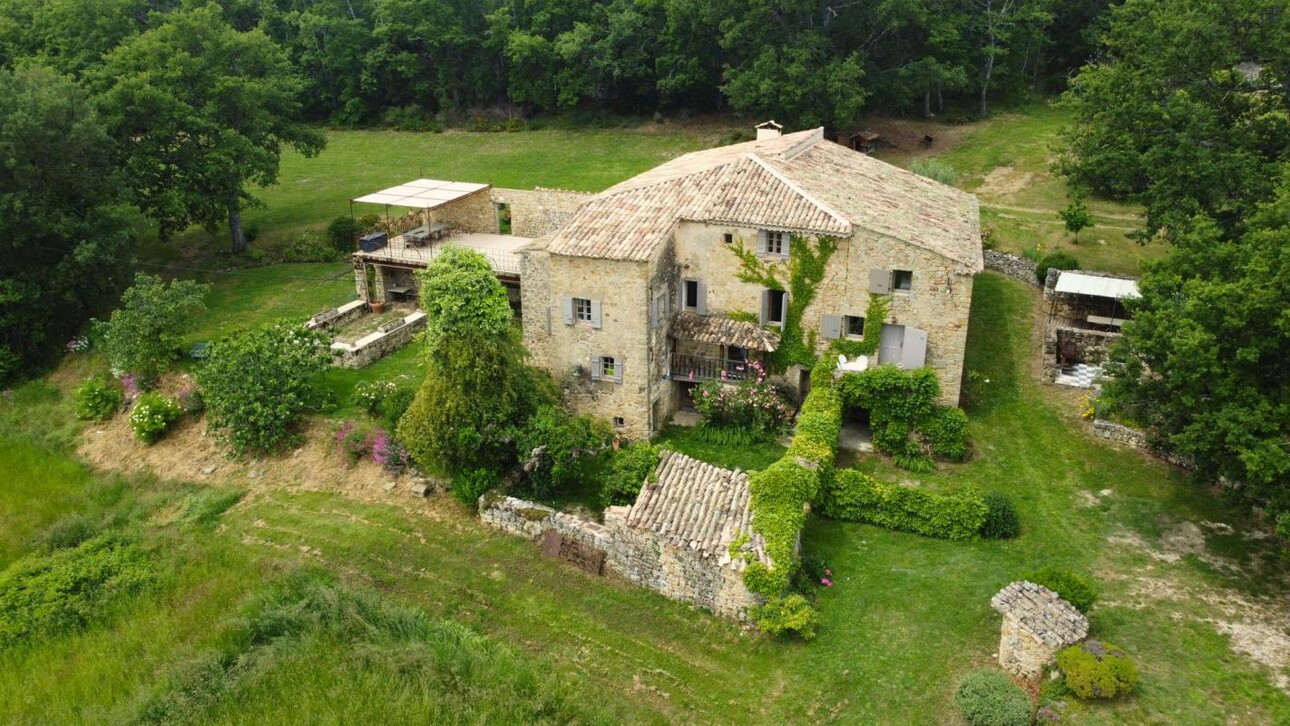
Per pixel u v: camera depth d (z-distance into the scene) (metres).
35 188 42.38
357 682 24.05
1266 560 26.72
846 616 25.67
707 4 66.56
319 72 87.19
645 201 35.41
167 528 32.06
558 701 23.38
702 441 34.53
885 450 33.50
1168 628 24.17
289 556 29.89
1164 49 38.12
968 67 69.38
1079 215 47.62
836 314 33.72
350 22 84.88
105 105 47.59
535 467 31.56
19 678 25.66
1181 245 29.81
